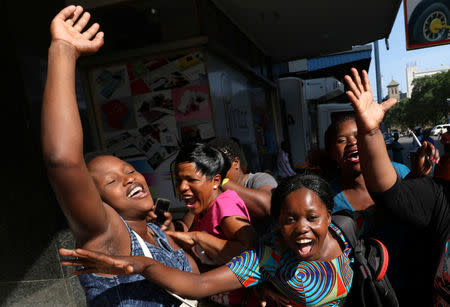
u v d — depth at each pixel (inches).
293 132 426.9
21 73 87.7
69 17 43.0
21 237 92.0
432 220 53.1
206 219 60.6
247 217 59.6
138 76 185.9
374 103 50.7
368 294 49.2
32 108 89.4
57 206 91.0
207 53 182.5
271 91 384.5
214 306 62.4
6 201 91.8
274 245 51.6
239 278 49.4
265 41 314.8
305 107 441.4
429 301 56.2
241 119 249.0
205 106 183.3
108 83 187.9
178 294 44.3
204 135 184.7
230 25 235.1
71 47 39.3
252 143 275.6
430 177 56.8
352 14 258.5
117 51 183.0
